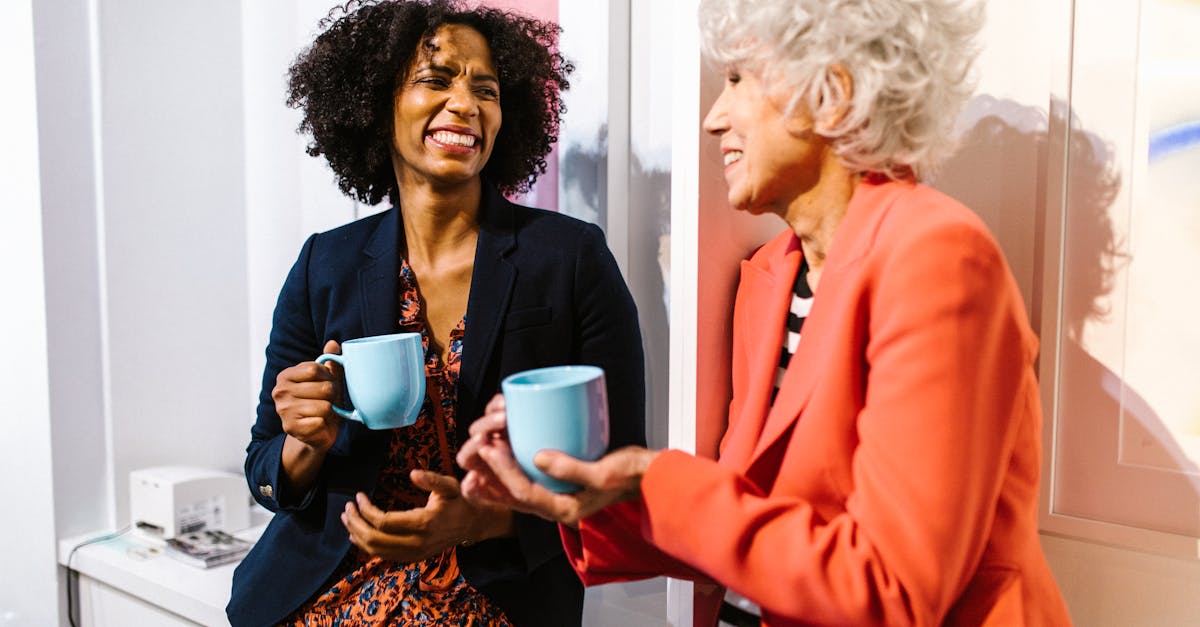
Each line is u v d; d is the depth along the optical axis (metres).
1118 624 1.04
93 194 1.97
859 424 0.72
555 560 1.24
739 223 1.09
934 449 0.66
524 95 1.41
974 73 1.14
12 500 2.05
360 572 1.20
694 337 1.04
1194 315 0.97
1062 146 1.05
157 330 2.09
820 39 0.76
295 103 1.45
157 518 1.95
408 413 1.08
